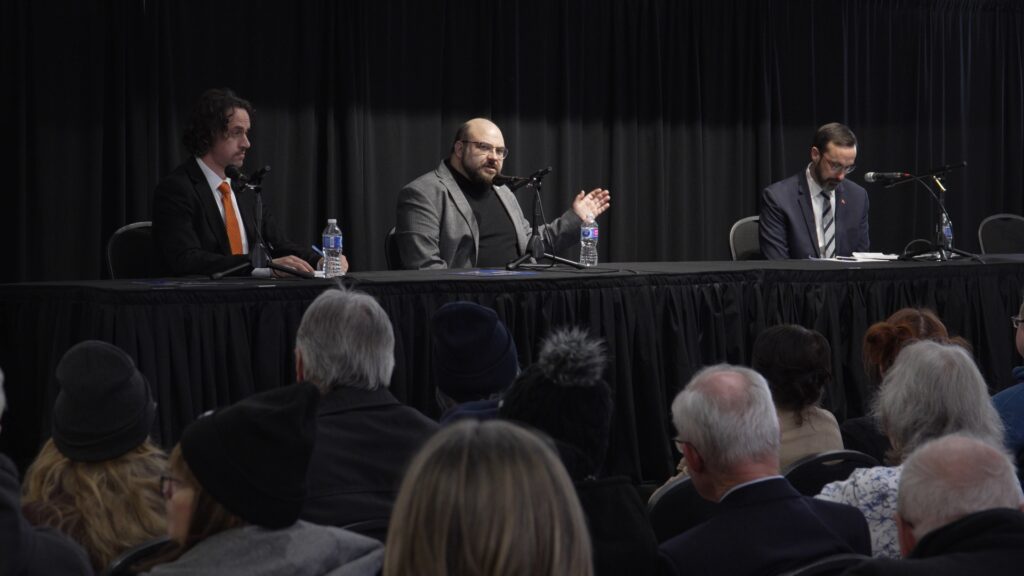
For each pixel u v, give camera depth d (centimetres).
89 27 547
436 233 476
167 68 559
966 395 214
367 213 607
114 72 552
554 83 650
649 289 394
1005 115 758
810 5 703
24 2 534
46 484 186
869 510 202
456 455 100
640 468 394
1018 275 455
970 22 748
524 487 98
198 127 425
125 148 557
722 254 698
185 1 566
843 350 430
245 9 580
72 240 548
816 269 421
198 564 133
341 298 219
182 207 413
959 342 291
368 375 213
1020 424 263
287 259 382
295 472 137
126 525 182
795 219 563
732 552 168
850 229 571
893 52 732
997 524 131
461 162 489
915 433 217
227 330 334
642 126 673
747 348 414
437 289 363
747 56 691
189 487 138
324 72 598
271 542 136
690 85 681
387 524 188
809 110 708
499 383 240
